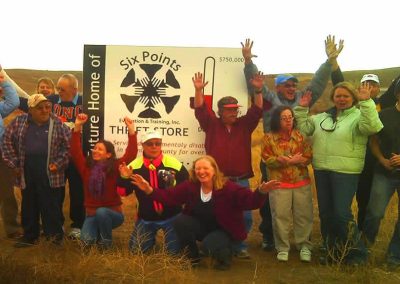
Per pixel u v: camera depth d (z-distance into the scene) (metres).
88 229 4.91
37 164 5.05
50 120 5.13
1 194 5.50
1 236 5.62
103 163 4.91
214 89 5.27
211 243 4.44
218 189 4.42
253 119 4.93
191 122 5.32
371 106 4.26
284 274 4.45
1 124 5.31
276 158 4.71
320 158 4.62
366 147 4.77
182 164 5.20
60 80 5.60
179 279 4.12
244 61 5.22
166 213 4.81
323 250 4.95
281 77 5.29
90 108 5.34
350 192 4.52
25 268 4.21
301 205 4.78
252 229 6.30
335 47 5.12
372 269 4.36
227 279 4.30
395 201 7.23
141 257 4.51
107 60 5.31
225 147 4.88
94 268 4.28
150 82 5.31
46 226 5.16
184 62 5.29
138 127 5.34
